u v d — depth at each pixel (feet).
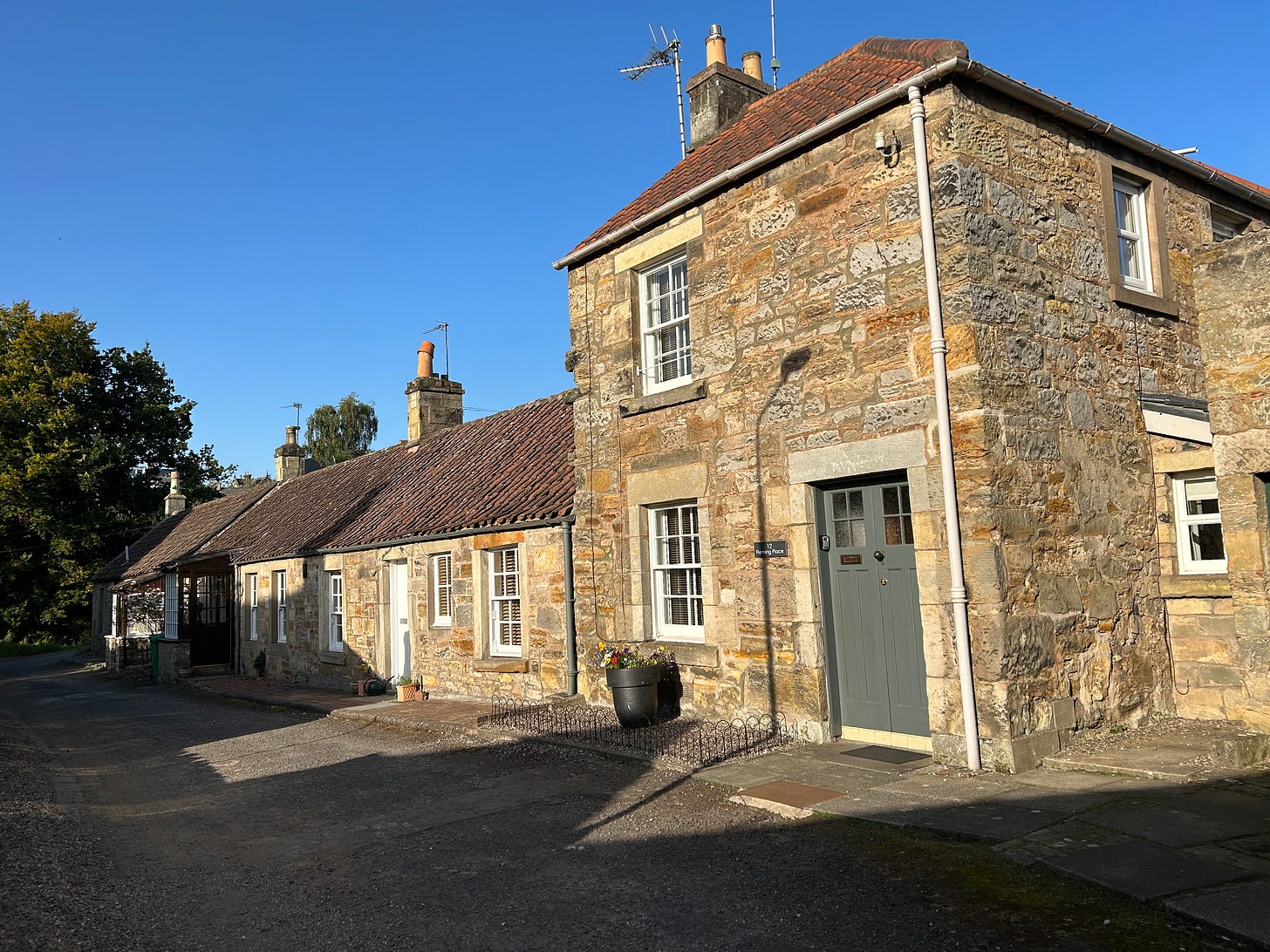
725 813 22.53
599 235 38.75
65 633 132.46
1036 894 15.67
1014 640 23.57
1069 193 27.73
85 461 121.49
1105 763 22.40
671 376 35.47
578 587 38.65
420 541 51.29
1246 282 23.36
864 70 32.04
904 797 21.77
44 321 124.16
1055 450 25.66
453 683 48.83
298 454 98.78
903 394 25.89
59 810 27.53
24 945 16.19
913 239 25.84
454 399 72.79
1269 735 22.31
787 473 29.35
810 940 14.84
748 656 30.60
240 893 19.47
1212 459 27.22
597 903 17.31
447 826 23.81
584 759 29.91
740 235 31.50
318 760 35.12
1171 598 27.99
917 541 25.32
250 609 75.97
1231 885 14.78
